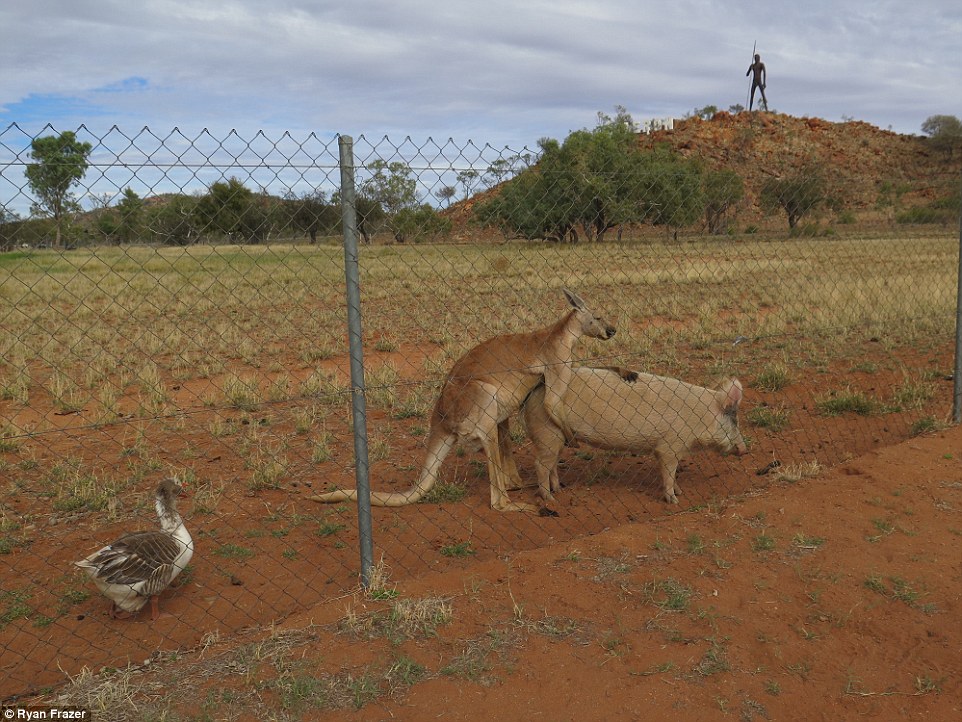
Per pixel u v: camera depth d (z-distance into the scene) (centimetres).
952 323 1391
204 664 401
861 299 1492
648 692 376
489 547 576
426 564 546
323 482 725
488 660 397
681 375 1102
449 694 373
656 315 1526
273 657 400
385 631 421
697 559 507
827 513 571
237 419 953
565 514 644
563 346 660
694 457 773
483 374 653
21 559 567
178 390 1122
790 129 10081
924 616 442
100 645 445
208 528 615
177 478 721
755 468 727
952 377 1018
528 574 490
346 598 466
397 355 1337
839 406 889
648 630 426
